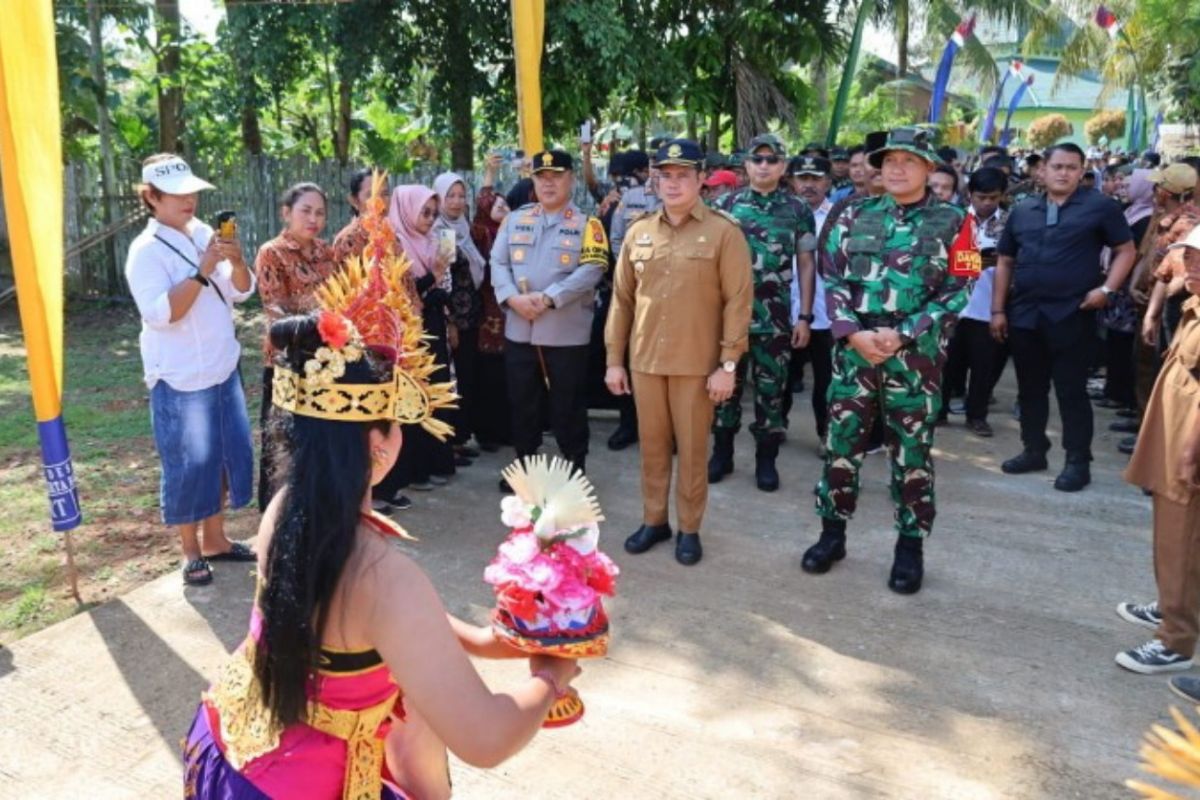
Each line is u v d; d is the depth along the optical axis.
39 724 3.18
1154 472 3.38
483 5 10.70
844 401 4.07
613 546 4.64
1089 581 4.23
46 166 3.64
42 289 3.71
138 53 12.50
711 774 2.92
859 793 2.82
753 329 5.25
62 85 10.34
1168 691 3.34
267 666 1.53
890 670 3.50
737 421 5.57
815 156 6.62
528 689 1.62
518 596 1.66
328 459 1.50
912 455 3.99
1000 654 3.61
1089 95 32.47
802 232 5.44
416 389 1.58
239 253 3.99
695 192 4.13
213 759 1.64
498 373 5.98
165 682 3.42
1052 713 3.22
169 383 3.97
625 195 6.53
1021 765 2.95
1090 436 5.40
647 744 3.07
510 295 5.01
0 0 3.43
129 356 8.79
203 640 3.72
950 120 22.58
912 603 4.03
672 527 4.88
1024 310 5.48
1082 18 21.83
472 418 6.06
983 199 6.40
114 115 12.24
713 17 11.82
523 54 5.45
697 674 3.49
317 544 1.47
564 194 5.04
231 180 11.44
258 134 12.25
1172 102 20.88
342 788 1.59
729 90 12.27
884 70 23.88
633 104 12.49
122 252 11.15
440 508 5.13
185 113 11.33
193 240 4.06
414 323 1.66
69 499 3.93
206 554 4.38
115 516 5.02
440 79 11.62
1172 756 1.13
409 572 1.51
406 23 11.13
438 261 5.07
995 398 7.61
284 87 11.34
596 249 4.98
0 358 8.53
